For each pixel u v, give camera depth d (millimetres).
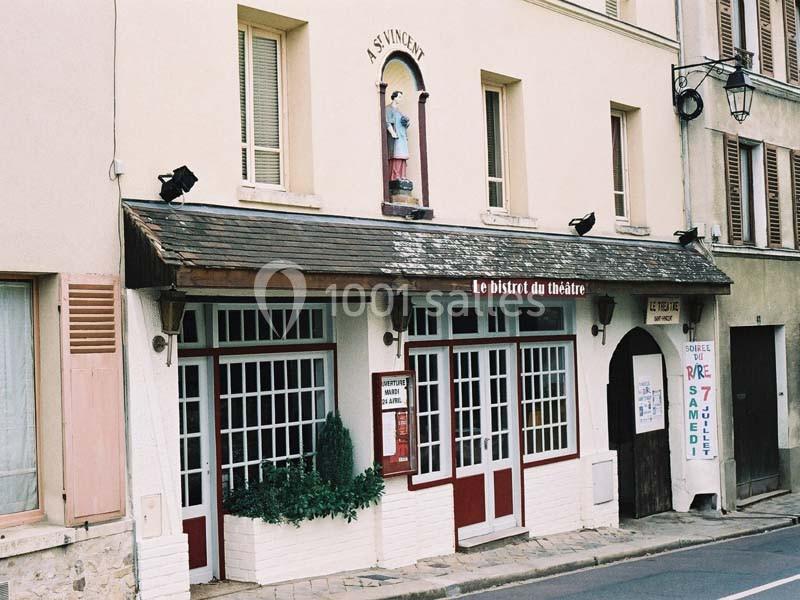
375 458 10742
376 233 10820
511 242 12562
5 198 7930
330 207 10688
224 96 9703
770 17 18531
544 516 13273
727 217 16734
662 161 16016
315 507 9891
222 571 9836
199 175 9461
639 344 15477
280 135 10688
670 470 16062
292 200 10211
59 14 8336
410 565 11047
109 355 8539
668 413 16078
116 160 8711
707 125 16391
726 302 16531
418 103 11844
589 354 14086
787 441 18234
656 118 15898
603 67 14797
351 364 10906
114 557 8445
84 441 8305
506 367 13047
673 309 15391
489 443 12664
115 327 8594
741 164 17750
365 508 10664
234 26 9836
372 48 11242
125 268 8695
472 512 12398
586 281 12773
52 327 8297
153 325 8836
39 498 8367
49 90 8250
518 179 13391
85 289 8406
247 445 10219
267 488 9891
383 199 11320
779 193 18297
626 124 15703
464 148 12383
